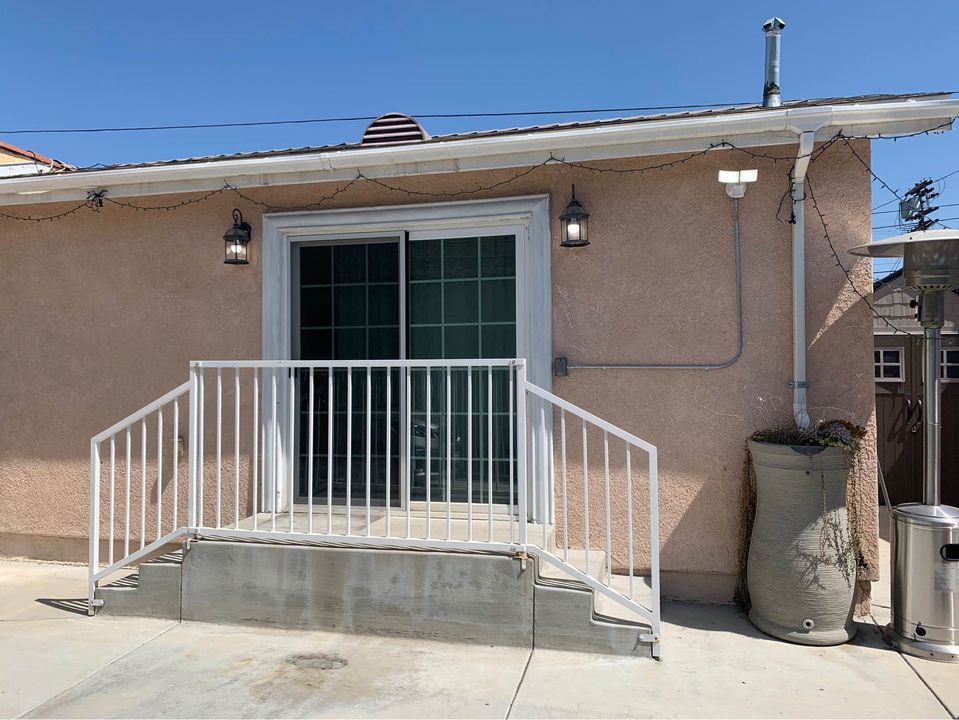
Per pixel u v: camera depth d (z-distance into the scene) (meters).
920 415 7.62
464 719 3.14
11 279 5.82
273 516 4.30
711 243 4.62
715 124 4.18
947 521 3.74
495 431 5.06
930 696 3.32
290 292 5.38
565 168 4.85
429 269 5.22
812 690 3.39
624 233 4.75
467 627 3.94
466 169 4.77
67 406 5.72
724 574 4.59
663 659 3.72
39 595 4.93
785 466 3.93
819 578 3.88
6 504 5.84
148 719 3.19
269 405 5.28
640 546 4.74
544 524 4.54
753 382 4.55
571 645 3.81
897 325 7.76
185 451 5.46
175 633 4.17
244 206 5.37
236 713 3.23
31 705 3.33
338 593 4.12
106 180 5.18
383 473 5.28
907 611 3.83
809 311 4.46
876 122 4.15
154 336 5.54
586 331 4.81
